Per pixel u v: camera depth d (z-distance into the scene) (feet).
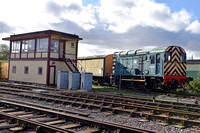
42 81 72.23
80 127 21.04
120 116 27.40
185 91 60.44
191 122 23.32
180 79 57.93
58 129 18.44
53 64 72.08
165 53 55.67
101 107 30.60
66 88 66.74
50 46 71.15
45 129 19.01
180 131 21.33
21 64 82.33
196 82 68.59
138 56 64.49
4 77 100.48
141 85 63.52
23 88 60.75
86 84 62.03
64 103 35.96
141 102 38.22
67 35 75.97
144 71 62.03
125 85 69.26
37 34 73.26
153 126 22.79
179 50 58.23
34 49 76.89
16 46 85.76
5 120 22.25
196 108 32.65
